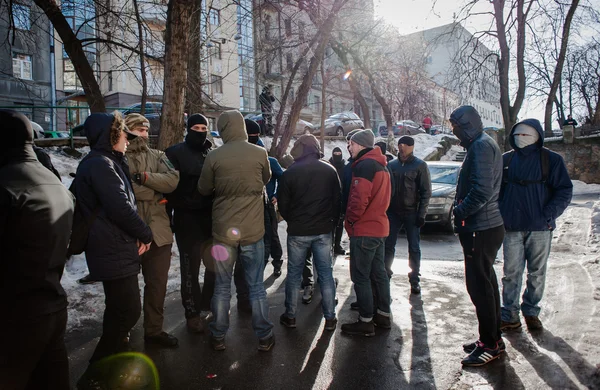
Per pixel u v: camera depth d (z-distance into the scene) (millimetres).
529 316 4027
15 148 2064
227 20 12531
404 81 25953
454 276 6184
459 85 15875
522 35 14250
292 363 3496
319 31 10500
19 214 1941
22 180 1996
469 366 3363
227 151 3678
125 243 2916
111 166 2855
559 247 7230
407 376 3260
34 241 1981
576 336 3744
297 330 4207
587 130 26031
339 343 3885
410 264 5398
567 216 9773
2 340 1954
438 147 25500
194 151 4129
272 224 6199
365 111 17688
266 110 16188
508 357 3479
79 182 2848
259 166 3746
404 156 5449
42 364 2168
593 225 8336
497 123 59656
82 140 11039
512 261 4031
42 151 4273
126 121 3746
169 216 4184
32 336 1996
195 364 3467
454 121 3500
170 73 6438
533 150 3992
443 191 10148
